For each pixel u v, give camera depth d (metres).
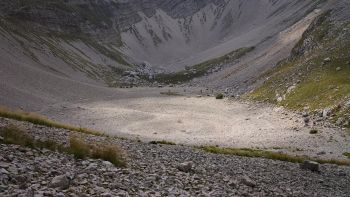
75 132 30.42
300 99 88.12
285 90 100.75
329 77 88.38
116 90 176.88
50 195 9.01
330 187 25.11
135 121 90.31
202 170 20.08
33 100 105.56
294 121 77.31
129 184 12.62
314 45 126.19
